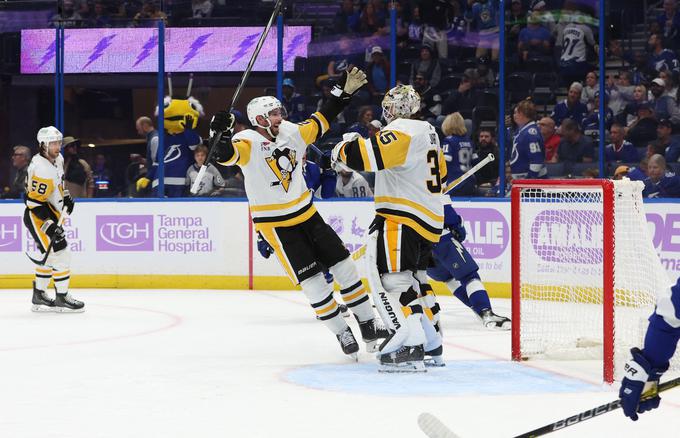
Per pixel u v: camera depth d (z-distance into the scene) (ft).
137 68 53.01
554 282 34.63
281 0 26.78
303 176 29.50
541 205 36.01
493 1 50.88
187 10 53.72
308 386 22.58
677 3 49.98
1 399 21.24
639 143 48.06
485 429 17.92
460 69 51.49
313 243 26.68
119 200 49.90
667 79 48.29
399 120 23.97
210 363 26.25
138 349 29.01
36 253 49.98
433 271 33.83
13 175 54.60
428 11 51.47
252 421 18.70
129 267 49.90
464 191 48.52
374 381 23.22
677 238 40.24
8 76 54.34
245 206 49.08
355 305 26.68
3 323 35.83
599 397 21.07
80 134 54.03
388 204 23.88
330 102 26.99
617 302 24.14
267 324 35.32
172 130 51.72
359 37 52.26
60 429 18.19
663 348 11.54
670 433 17.57
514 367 25.25
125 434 17.69
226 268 49.32
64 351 28.63
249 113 26.13
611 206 22.53
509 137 48.78
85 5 55.67
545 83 51.47
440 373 24.35
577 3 50.93
